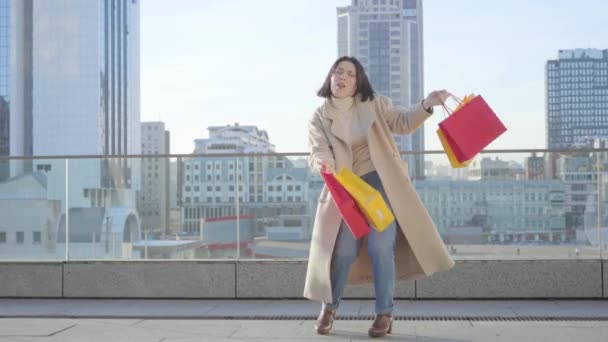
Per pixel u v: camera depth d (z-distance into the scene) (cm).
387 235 442
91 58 16400
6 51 16212
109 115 16925
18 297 662
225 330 489
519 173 646
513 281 621
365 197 421
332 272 457
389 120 462
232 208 681
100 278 658
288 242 670
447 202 655
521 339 443
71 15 16475
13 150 16138
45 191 691
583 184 638
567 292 618
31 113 16362
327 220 454
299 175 675
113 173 688
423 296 624
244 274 644
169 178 686
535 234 636
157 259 677
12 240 688
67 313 575
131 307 605
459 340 442
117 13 17425
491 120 441
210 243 676
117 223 681
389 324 452
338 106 456
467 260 628
